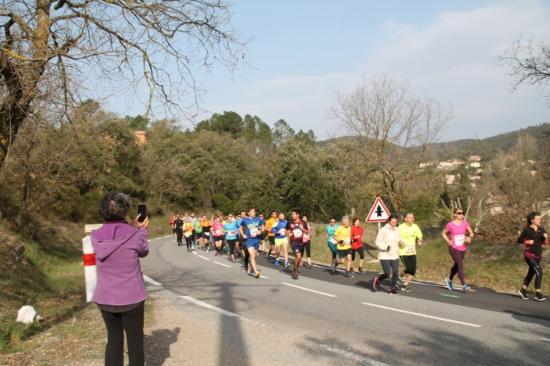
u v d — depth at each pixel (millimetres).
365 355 5621
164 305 9234
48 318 8414
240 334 6715
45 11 8164
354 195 31422
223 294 10695
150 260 20219
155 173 50812
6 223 19141
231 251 19672
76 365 5234
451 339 6344
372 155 21797
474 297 9883
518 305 8867
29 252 17062
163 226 49406
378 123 21516
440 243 16812
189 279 13758
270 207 38875
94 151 21297
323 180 36844
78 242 26844
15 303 9547
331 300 9680
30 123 8898
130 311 4211
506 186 24297
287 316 8039
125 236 4242
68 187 24219
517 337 6398
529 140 26203
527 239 9562
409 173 21703
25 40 7941
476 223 18281
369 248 21453
